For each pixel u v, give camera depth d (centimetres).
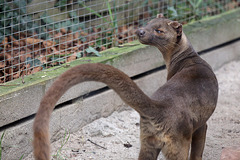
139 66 616
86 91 541
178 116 385
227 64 783
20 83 482
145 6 769
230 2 898
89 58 574
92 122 557
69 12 640
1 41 578
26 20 597
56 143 511
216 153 507
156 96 394
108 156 491
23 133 477
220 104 638
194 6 763
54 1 625
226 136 549
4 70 507
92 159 483
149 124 386
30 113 483
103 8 664
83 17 650
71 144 512
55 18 631
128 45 627
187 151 396
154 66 641
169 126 381
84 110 545
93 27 627
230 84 709
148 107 367
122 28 707
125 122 576
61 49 604
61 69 535
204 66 453
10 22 585
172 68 488
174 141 385
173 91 400
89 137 532
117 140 525
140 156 405
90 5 651
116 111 595
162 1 754
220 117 598
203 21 748
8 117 459
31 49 590
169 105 384
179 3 783
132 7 727
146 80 632
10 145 463
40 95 491
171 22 486
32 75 511
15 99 462
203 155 502
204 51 743
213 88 433
